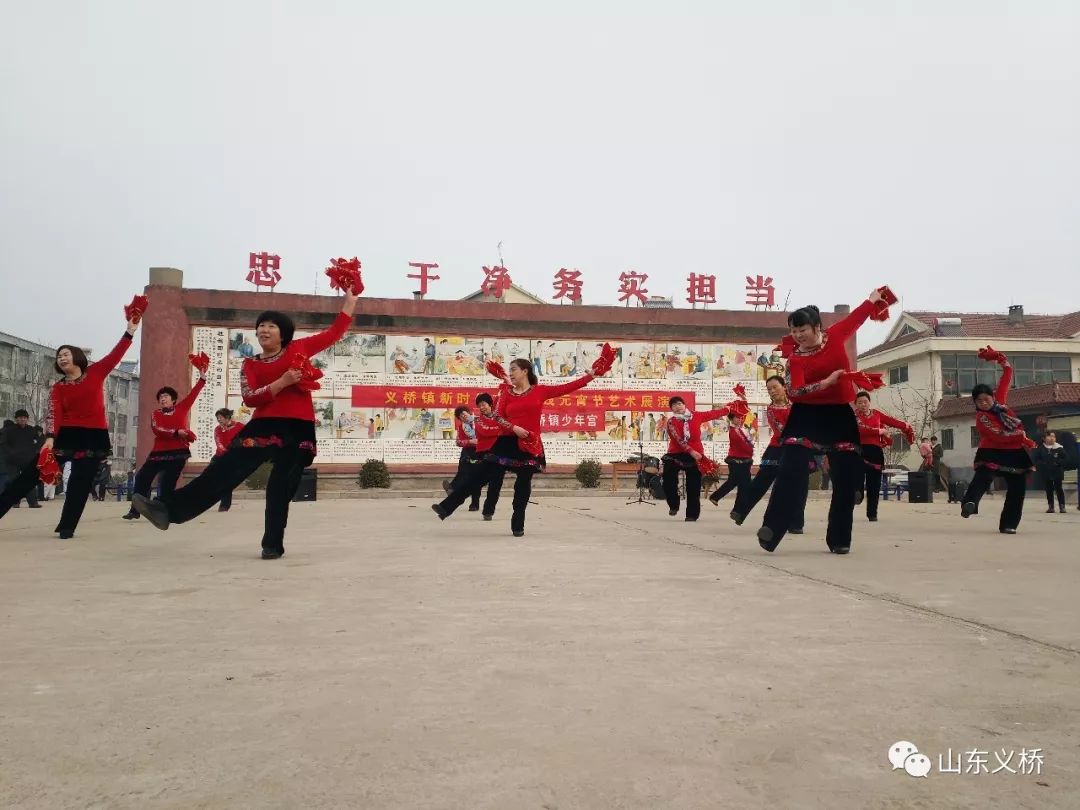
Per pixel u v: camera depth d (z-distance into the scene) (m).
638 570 4.74
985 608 3.53
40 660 2.62
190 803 1.56
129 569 4.79
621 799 1.59
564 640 2.91
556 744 1.88
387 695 2.24
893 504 15.13
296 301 19.11
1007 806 1.57
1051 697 2.23
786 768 1.74
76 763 1.76
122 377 53.88
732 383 20.70
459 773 1.71
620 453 20.20
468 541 6.52
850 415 5.66
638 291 21.48
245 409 18.75
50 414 6.78
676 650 2.76
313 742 1.88
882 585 4.18
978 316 35.66
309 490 15.48
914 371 32.97
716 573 4.62
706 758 1.80
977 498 8.00
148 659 2.64
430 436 19.50
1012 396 28.25
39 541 6.60
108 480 17.31
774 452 7.75
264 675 2.45
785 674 2.46
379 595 3.87
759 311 20.84
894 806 1.57
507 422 6.95
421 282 20.75
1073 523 9.32
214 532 7.52
